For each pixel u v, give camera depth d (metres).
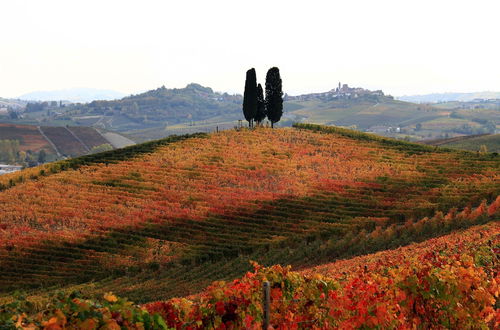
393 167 114.81
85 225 91.25
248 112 148.62
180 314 14.06
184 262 76.50
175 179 111.06
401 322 15.67
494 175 104.12
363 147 132.62
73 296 10.73
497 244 31.73
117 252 80.25
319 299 15.96
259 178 110.50
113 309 10.80
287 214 90.88
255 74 149.12
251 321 13.57
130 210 96.75
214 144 134.38
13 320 9.55
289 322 14.71
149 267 75.88
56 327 9.66
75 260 77.94
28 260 77.62
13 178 113.12
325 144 134.88
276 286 15.96
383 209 91.31
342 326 15.08
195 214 92.69
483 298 17.69
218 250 78.75
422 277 17.30
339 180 107.19
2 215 95.50
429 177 106.06
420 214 85.62
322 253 74.56
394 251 54.62
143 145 135.75
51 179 114.19
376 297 15.91
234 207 94.69
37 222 93.44
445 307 17.12
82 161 123.81
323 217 88.06
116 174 115.12
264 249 78.56
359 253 71.69
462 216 74.88
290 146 132.50
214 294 14.36
